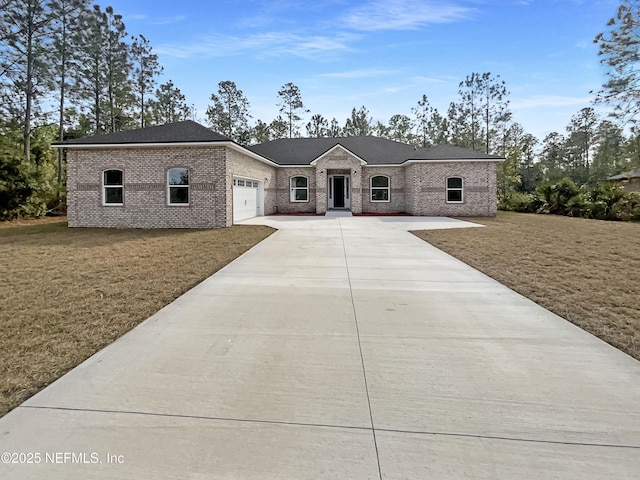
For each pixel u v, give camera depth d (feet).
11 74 77.41
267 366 10.92
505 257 27.25
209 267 24.09
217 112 141.49
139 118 114.11
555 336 13.06
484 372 10.56
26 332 13.25
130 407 8.80
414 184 67.62
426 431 7.98
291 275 22.21
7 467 6.84
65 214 74.54
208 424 8.17
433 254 28.99
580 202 64.75
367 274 22.52
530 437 7.76
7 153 63.72
